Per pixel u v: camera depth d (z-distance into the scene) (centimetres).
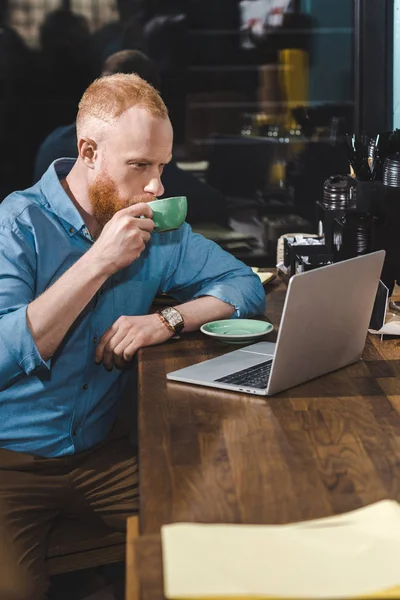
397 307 191
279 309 203
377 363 157
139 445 122
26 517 173
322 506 102
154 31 341
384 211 212
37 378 171
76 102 346
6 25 338
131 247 158
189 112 343
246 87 341
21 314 157
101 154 169
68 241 176
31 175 349
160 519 100
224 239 345
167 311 177
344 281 144
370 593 80
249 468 113
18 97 342
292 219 344
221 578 82
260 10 335
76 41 341
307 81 338
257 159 345
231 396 141
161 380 150
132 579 98
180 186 343
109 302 180
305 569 84
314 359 146
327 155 338
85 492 180
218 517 100
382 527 93
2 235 170
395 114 285
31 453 174
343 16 330
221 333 175
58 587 211
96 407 181
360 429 126
